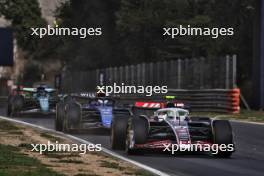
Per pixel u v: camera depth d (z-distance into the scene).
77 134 63.19
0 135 59.88
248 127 77.62
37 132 64.81
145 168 38.69
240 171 38.62
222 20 159.38
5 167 36.25
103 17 195.75
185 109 48.31
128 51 189.88
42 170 35.25
